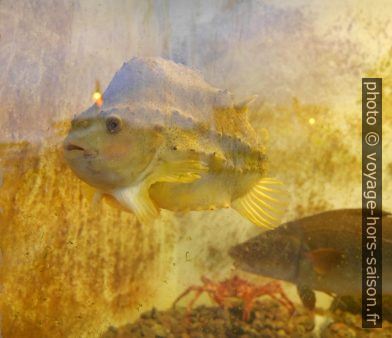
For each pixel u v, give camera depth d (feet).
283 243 3.08
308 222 3.10
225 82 2.97
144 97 2.05
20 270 2.70
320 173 3.25
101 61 2.62
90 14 2.69
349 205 3.34
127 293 3.10
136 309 3.14
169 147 2.02
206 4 2.91
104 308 3.03
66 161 2.18
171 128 2.04
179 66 2.32
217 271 3.23
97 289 2.99
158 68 2.16
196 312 3.19
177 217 3.13
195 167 2.08
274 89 3.13
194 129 2.10
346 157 3.36
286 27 3.21
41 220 2.69
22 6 2.58
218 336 3.03
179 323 3.09
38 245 2.74
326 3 3.35
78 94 2.51
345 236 3.07
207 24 2.92
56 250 2.80
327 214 3.18
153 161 2.02
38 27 2.60
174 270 3.21
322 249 3.09
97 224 2.86
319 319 3.13
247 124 2.49
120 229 2.96
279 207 2.94
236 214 3.13
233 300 3.21
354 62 3.41
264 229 2.94
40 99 2.52
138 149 1.98
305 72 3.26
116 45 2.69
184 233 3.17
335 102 3.34
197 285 3.23
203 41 2.91
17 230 2.66
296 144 3.22
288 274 3.13
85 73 2.56
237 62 3.01
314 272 3.11
